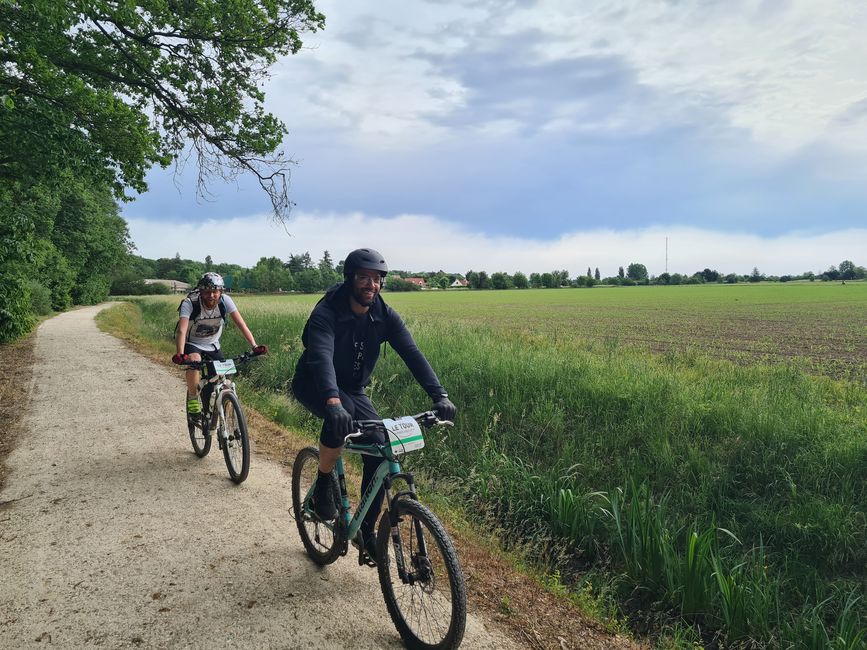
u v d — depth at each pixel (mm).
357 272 2820
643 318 31234
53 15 10344
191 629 2863
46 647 2717
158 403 8312
